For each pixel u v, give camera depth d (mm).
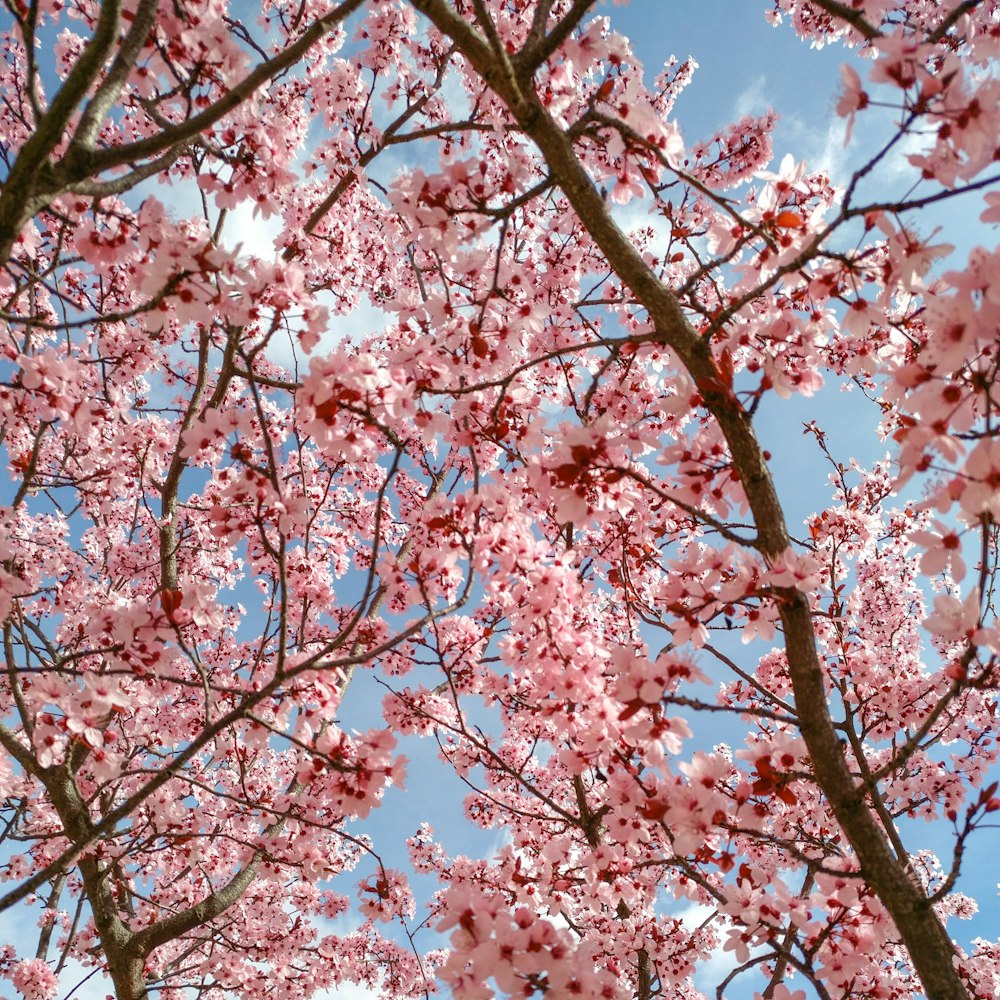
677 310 2951
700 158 6043
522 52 3158
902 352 3793
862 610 7336
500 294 3465
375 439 4328
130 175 3008
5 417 4598
